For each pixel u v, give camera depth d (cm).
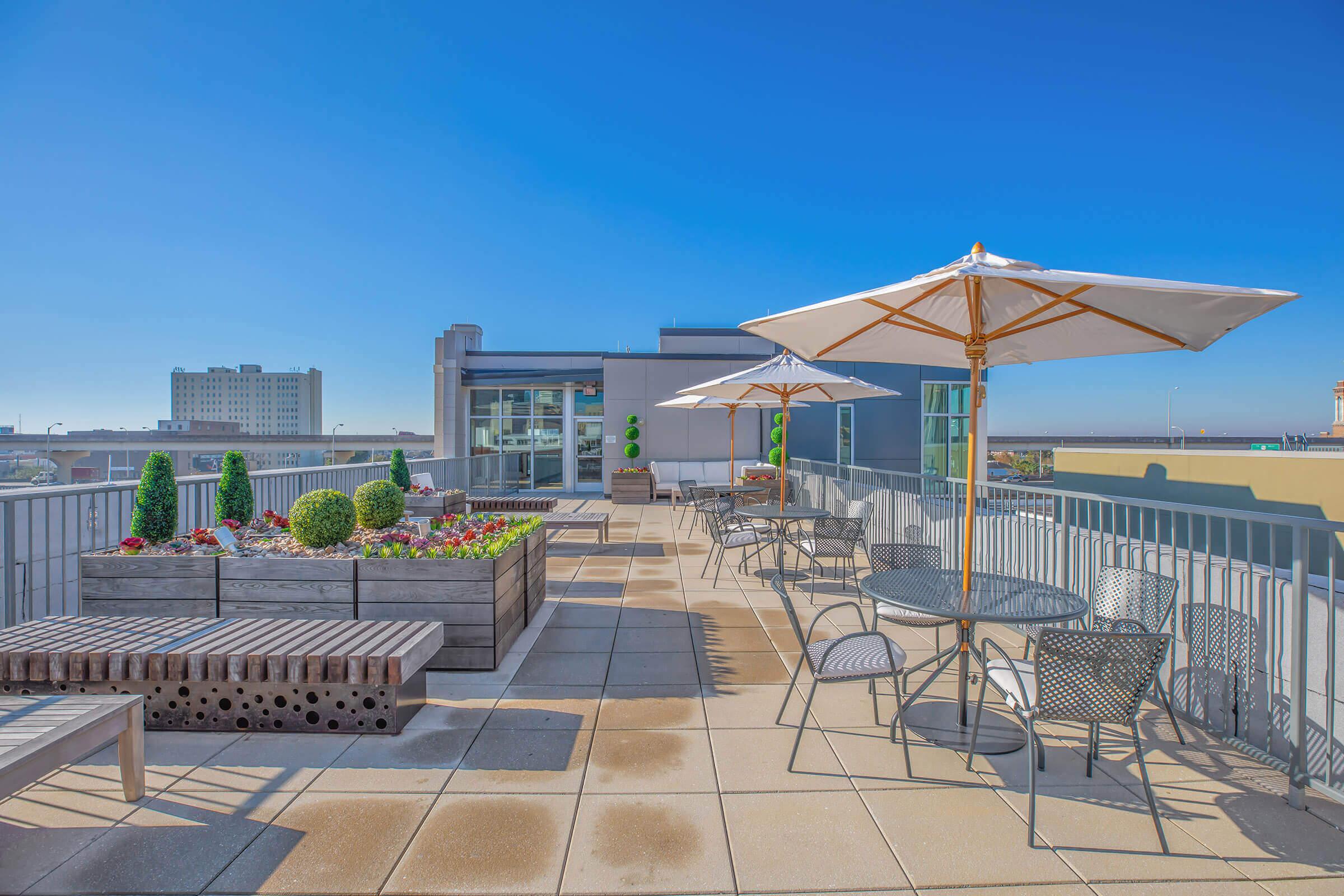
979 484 527
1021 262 251
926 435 1602
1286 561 482
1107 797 232
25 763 171
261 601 372
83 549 467
